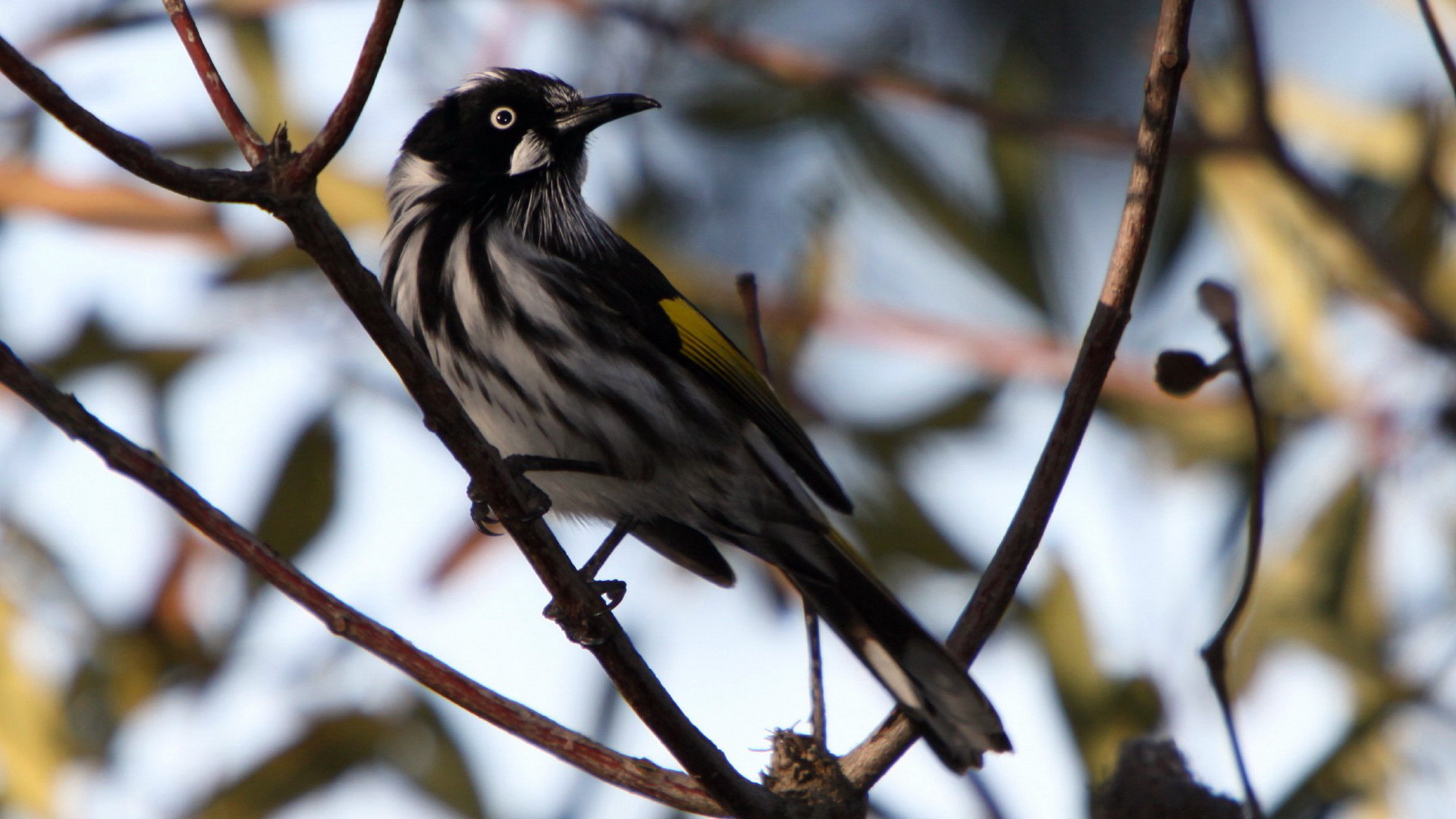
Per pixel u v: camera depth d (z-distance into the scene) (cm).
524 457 841
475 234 894
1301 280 1065
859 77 1124
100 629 1090
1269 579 1009
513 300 873
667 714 585
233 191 503
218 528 566
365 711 1070
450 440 559
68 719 1080
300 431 1094
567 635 587
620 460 873
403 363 548
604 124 956
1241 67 1067
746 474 883
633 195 1200
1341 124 1109
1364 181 1123
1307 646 977
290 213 511
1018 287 1115
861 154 1150
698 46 1138
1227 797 621
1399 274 992
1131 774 625
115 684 1081
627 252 931
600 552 869
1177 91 589
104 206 1091
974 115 1112
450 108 961
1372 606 1000
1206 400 1066
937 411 1102
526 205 930
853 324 1105
